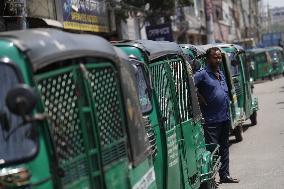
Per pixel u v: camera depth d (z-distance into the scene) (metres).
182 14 37.44
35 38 3.79
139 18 27.22
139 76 6.05
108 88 4.51
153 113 6.22
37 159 3.63
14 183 3.69
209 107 9.19
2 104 3.70
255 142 13.86
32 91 3.25
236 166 10.97
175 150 6.83
